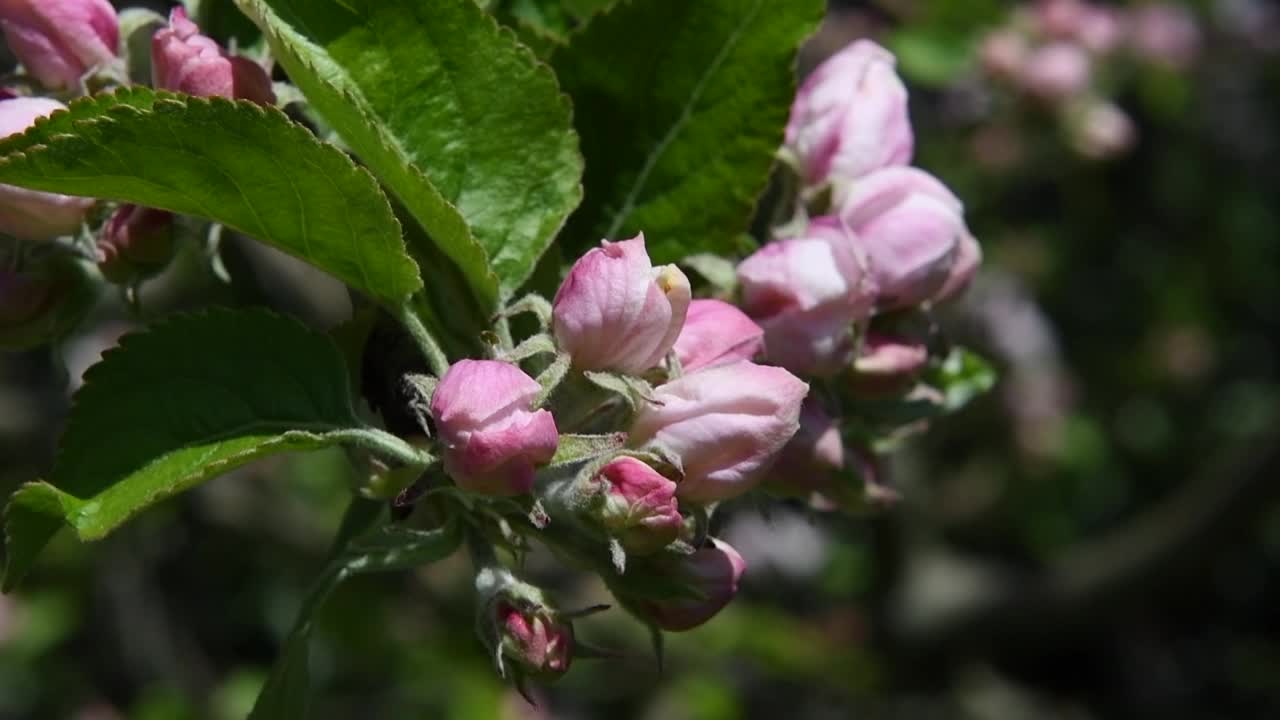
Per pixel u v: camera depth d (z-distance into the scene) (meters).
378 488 0.33
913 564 1.00
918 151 0.87
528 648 0.33
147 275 0.34
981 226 1.00
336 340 0.34
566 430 0.32
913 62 0.78
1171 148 1.16
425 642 0.84
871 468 0.37
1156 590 1.07
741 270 0.35
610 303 0.32
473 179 0.34
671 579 0.33
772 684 1.01
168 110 0.31
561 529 0.33
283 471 0.93
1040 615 1.00
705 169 0.36
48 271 0.34
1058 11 0.81
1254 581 1.24
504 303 0.34
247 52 0.36
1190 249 1.17
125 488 0.32
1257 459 0.96
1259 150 1.18
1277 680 1.24
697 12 0.36
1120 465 1.16
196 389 0.32
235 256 0.37
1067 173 0.87
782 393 0.32
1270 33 1.13
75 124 0.31
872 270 0.35
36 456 0.83
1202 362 1.15
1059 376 1.04
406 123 0.34
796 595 0.99
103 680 0.93
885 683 1.00
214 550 0.94
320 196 0.32
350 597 0.82
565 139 0.34
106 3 0.35
